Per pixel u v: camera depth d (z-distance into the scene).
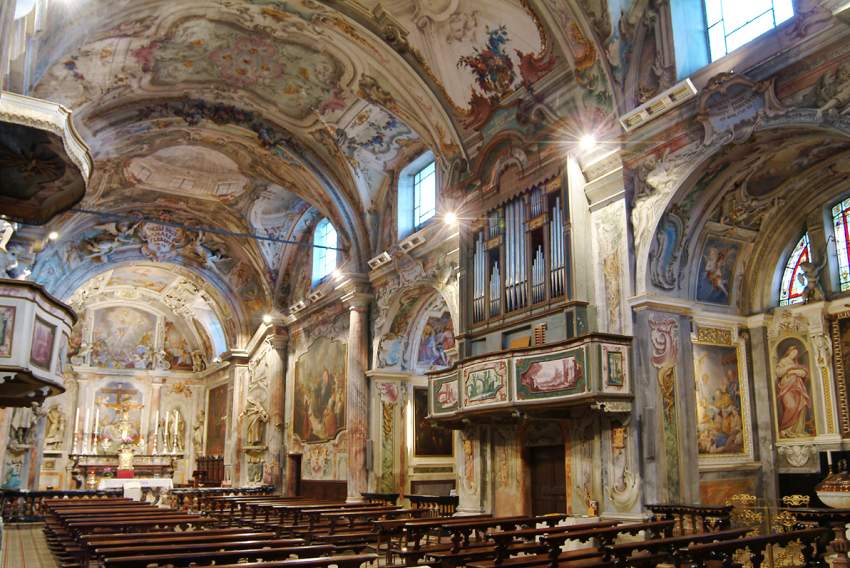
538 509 13.73
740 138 10.56
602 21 12.45
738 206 12.26
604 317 12.34
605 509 11.86
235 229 27.27
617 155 12.38
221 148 21.97
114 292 36.09
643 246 11.84
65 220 24.41
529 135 14.19
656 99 11.45
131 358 37.44
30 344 9.75
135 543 8.96
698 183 11.59
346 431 21.23
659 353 11.59
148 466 36.16
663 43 12.16
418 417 20.61
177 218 27.16
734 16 11.78
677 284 12.10
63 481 34.59
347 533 12.63
